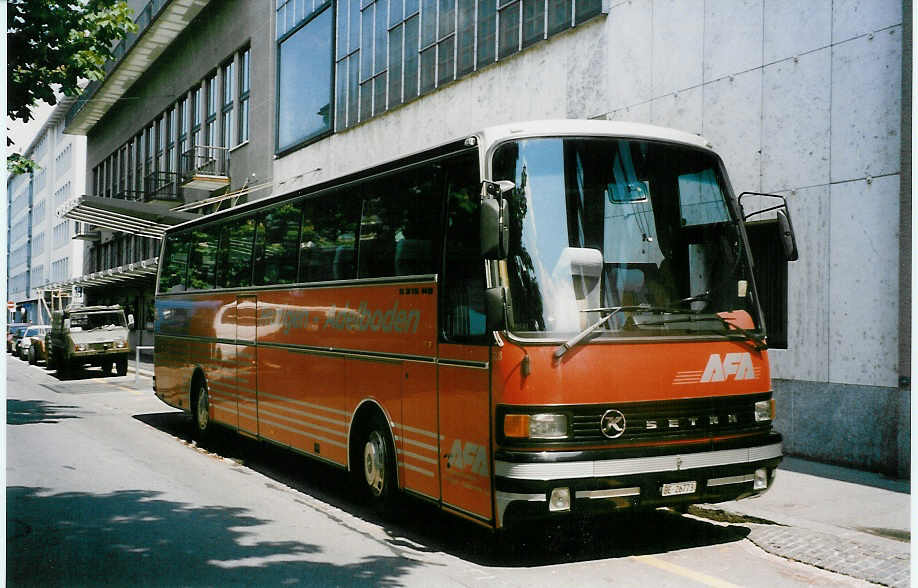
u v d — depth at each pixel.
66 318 27.00
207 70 33.09
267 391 10.48
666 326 6.30
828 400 9.87
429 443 7.04
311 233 9.52
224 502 8.56
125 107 45.91
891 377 9.22
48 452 11.62
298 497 8.91
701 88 11.66
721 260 6.77
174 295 14.41
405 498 7.80
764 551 6.60
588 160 6.51
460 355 6.59
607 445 5.96
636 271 6.40
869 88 9.52
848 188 9.73
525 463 5.81
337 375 8.69
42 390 22.23
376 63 20.83
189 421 15.69
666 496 6.07
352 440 8.41
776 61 10.59
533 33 15.18
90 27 14.46
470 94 17.05
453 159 6.95
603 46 13.48
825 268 9.97
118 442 12.81
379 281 7.94
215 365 12.26
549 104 14.76
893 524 7.28
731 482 6.34
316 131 24.02
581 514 5.88
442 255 6.98
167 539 7.02
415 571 6.15
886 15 9.35
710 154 6.99
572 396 5.93
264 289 10.64
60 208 26.70
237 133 30.19
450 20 17.75
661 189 6.67
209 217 13.04
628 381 6.09
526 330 6.04
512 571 6.15
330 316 8.88
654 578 5.95
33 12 13.69
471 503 6.45
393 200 7.86
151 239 40.94
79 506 8.23
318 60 23.89
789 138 10.41
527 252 6.18
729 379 6.48
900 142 9.14
